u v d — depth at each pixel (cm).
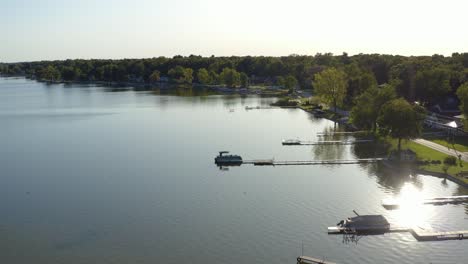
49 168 11869
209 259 7075
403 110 12119
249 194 9825
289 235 7831
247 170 11656
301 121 19338
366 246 7419
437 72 19912
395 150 12875
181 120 19788
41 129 17700
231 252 7281
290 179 10881
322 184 10469
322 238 7706
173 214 8756
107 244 7581
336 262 6956
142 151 13662
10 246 7531
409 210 8831
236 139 15450
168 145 14500
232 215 8688
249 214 8731
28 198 9669
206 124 18650
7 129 17762
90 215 8725
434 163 11525
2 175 11288
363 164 12106
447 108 19725
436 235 7631
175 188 10219
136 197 9662
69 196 9756
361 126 15938
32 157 13050
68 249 7412
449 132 14462
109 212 8862
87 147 14312
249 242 7600
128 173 11356
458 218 8425
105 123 19075
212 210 8944
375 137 15138
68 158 12900
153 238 7769
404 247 7375
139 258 7119
